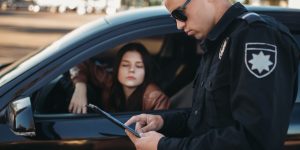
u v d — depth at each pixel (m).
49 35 16.80
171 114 1.85
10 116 2.11
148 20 2.48
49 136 2.21
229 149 1.36
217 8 1.52
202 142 1.41
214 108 1.47
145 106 2.54
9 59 10.75
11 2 37.34
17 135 2.16
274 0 16.58
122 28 2.43
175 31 2.47
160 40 2.78
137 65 2.55
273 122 1.35
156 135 1.52
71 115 2.31
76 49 2.34
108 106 2.55
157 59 2.81
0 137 2.15
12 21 23.08
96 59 2.58
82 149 2.24
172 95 2.73
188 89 2.75
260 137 1.33
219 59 1.48
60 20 25.48
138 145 1.53
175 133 1.84
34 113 2.26
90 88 2.56
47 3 37.66
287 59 1.42
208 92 1.49
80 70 2.56
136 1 35.12
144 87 2.56
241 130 1.35
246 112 1.35
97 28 2.45
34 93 2.24
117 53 2.55
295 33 2.59
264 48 1.38
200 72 1.63
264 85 1.35
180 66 2.84
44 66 2.30
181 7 1.51
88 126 2.26
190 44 2.87
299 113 2.43
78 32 2.54
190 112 1.83
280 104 1.38
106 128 2.27
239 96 1.37
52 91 2.42
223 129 1.41
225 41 1.47
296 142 2.37
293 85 1.46
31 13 32.59
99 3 37.09
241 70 1.39
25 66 2.40
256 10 2.61
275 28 1.43
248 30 1.42
